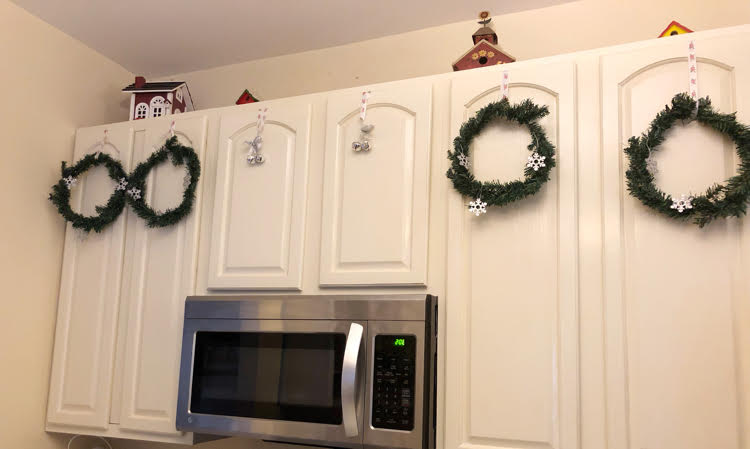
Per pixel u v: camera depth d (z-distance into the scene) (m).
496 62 1.89
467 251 1.69
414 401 1.60
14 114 2.14
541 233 1.62
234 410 1.81
